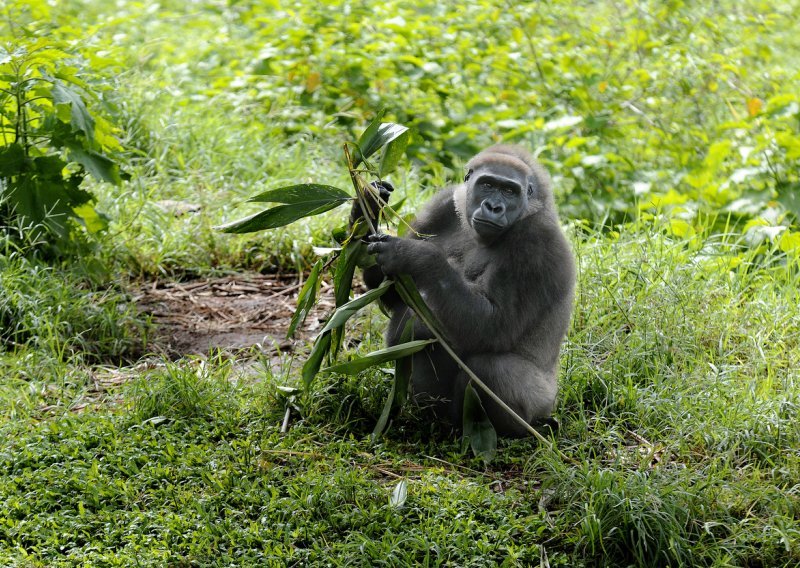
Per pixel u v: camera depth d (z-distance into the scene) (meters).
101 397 9.56
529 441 8.83
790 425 8.88
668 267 11.73
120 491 7.63
